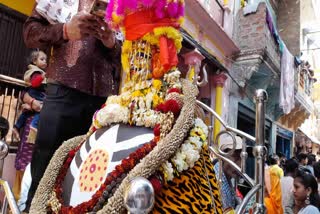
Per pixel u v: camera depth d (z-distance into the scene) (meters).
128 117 1.17
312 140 17.61
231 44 7.69
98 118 1.27
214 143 2.19
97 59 1.72
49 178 1.28
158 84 1.21
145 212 0.72
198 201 1.04
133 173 0.97
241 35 8.25
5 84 3.65
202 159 1.17
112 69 1.84
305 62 13.44
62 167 1.30
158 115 1.13
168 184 1.02
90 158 1.17
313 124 19.16
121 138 1.14
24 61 4.42
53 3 1.64
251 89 8.80
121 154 1.09
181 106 1.14
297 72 11.73
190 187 1.05
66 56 1.67
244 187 2.96
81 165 1.19
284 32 12.34
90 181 1.11
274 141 11.52
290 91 10.24
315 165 5.34
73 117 1.69
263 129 1.62
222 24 7.77
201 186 1.09
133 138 1.12
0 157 1.54
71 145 1.37
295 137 15.05
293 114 13.23
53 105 1.66
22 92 3.56
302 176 3.52
